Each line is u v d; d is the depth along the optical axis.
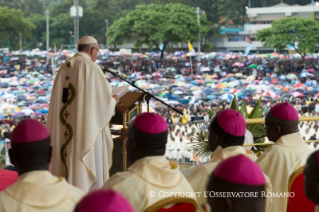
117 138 19.06
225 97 120.12
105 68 18.05
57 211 8.59
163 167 9.85
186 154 53.81
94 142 16.64
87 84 16.86
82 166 16.80
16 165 8.95
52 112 17.70
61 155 17.45
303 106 109.00
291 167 12.21
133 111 18.95
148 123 9.80
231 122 10.86
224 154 10.83
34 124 8.97
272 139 12.97
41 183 8.51
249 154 12.26
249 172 6.44
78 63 17.12
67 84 17.30
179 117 97.44
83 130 16.69
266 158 12.45
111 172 19.34
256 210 6.40
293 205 12.35
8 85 151.25
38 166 8.87
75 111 16.97
